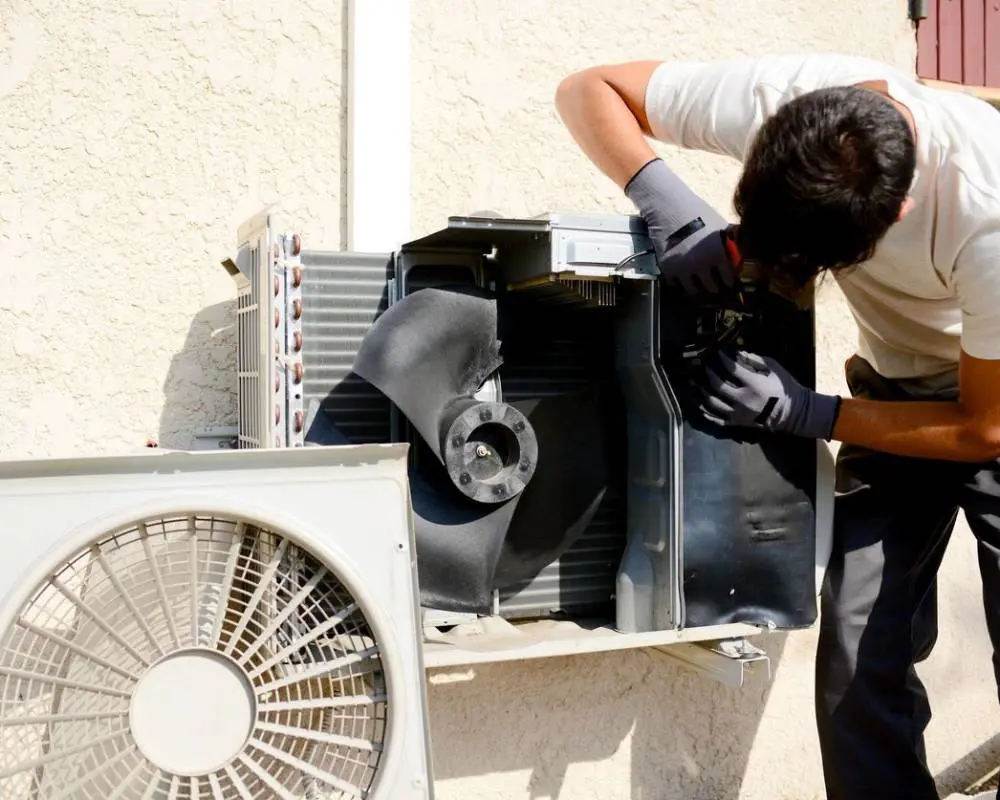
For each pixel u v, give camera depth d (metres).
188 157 2.12
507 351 1.85
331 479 1.50
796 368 1.88
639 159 1.79
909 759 1.94
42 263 2.03
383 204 2.22
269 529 1.46
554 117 2.41
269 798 1.52
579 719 2.32
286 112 2.19
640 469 1.90
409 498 1.53
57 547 1.37
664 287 1.79
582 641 1.79
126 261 2.08
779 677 2.52
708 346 1.80
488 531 1.75
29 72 2.02
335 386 1.87
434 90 2.30
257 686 1.46
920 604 2.05
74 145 2.05
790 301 1.86
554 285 1.82
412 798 1.50
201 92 2.13
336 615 1.51
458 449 1.68
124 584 1.51
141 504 1.41
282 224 2.18
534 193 2.39
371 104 2.21
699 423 1.81
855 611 1.93
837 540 1.99
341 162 2.23
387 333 1.69
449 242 1.87
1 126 2.00
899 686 1.95
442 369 1.74
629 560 1.92
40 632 1.38
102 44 2.06
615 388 1.94
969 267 1.63
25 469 1.38
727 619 1.84
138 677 1.42
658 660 2.39
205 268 2.13
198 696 1.44
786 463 1.87
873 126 1.42
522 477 1.74
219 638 1.53
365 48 2.21
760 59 1.80
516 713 2.26
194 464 1.45
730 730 2.47
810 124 1.42
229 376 2.15
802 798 2.54
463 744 2.22
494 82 2.36
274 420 1.72
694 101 1.80
